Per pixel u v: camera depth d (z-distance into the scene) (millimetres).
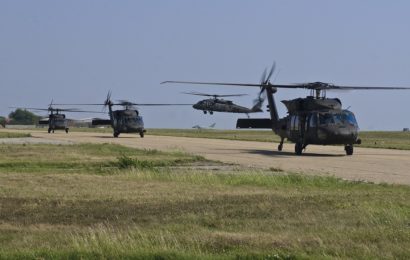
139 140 100875
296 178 32938
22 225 19281
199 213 20984
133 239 16719
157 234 17281
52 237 17344
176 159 50719
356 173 39594
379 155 60562
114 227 18734
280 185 30672
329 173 39312
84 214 21109
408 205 22250
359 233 17312
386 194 26078
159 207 22391
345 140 58531
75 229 18484
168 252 15211
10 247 16172
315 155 60312
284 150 69500
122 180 32625
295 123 61719
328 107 59844
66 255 15156
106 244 16062
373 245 16000
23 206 22844
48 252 15406
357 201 23312
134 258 14898
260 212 21000
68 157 52875
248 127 68438
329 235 17156
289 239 16594
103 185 29891
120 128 116750
